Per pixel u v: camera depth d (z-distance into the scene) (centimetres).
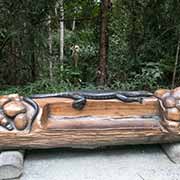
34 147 257
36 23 414
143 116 278
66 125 262
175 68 434
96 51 515
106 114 275
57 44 565
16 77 439
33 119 257
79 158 277
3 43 417
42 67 449
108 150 291
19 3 396
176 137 271
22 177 248
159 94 287
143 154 286
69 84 413
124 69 467
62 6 450
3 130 249
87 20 502
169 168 264
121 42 482
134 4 464
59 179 245
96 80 443
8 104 256
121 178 248
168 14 449
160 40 459
